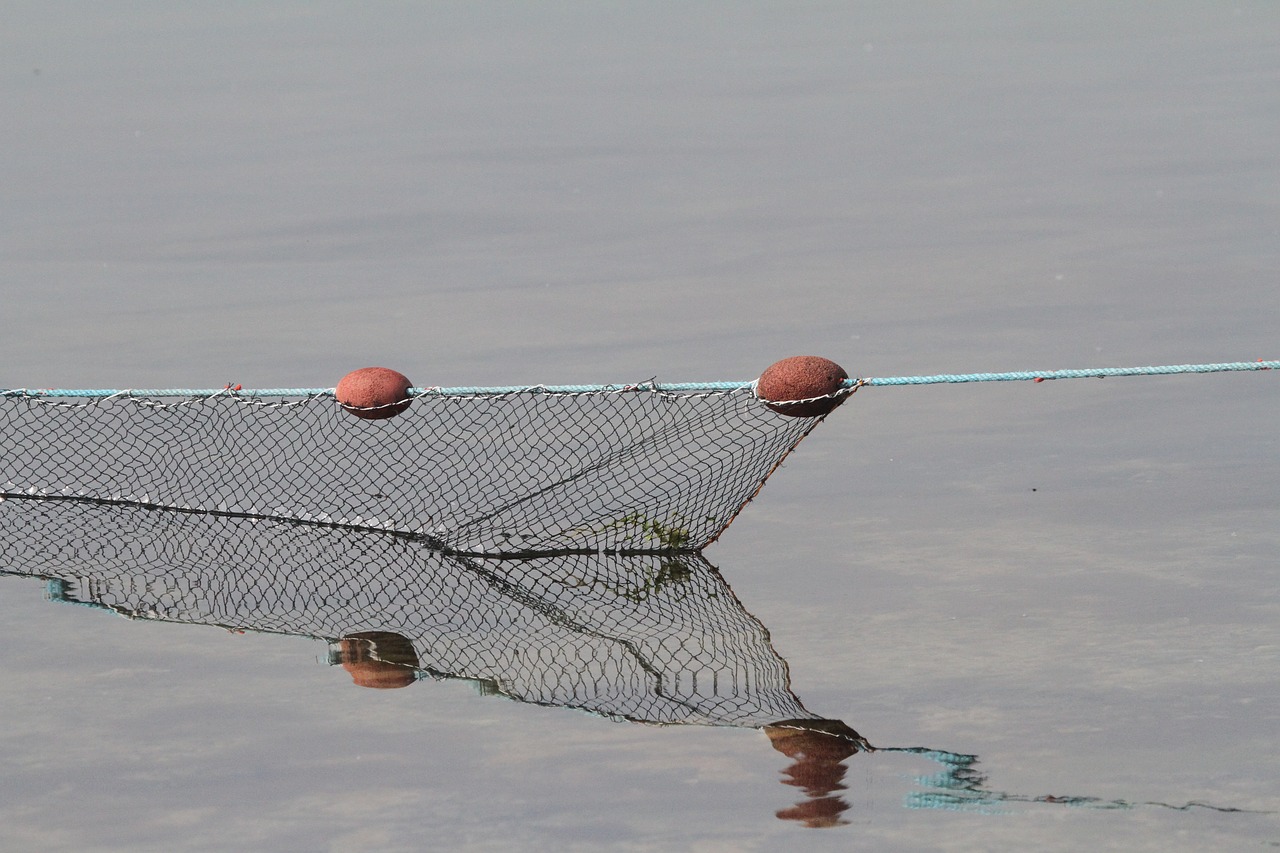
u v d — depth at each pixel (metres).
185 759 22.42
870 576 28.72
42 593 30.19
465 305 50.22
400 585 30.41
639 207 62.72
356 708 24.27
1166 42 94.81
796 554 30.16
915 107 79.69
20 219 63.84
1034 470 34.00
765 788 20.92
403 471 36.31
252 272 55.22
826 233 57.62
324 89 91.31
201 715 24.06
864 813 20.11
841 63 93.06
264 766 22.14
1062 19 105.81
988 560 29.02
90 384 43.16
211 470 37.22
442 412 39.94
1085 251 53.19
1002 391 39.91
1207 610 26.12
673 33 107.12
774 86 87.06
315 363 44.44
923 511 31.92
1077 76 85.69
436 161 72.12
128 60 104.62
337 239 59.44
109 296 52.62
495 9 121.56
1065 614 26.31
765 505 33.09
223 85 94.00
